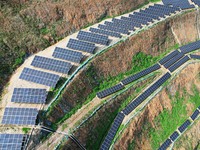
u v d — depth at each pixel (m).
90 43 60.06
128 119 52.84
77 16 65.94
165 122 57.41
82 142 46.38
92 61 56.81
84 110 50.84
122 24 69.00
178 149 55.00
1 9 56.50
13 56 53.97
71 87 51.38
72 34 64.44
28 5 60.25
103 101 53.38
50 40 60.44
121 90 56.72
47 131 44.22
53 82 49.94
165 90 60.03
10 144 39.78
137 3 77.38
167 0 82.56
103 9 70.62
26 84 50.03
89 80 54.91
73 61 55.59
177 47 71.44
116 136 49.97
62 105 48.62
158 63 65.50
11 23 56.50
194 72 66.38
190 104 62.34
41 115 45.16
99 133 49.75
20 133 41.97
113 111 53.50
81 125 47.47
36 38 58.41
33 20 59.78
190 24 76.25
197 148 58.00
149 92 58.28
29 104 46.53
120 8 73.50
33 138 42.00
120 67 60.66
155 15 73.19
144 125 54.38
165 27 70.62
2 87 49.75
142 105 55.78
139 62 63.97
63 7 64.31
